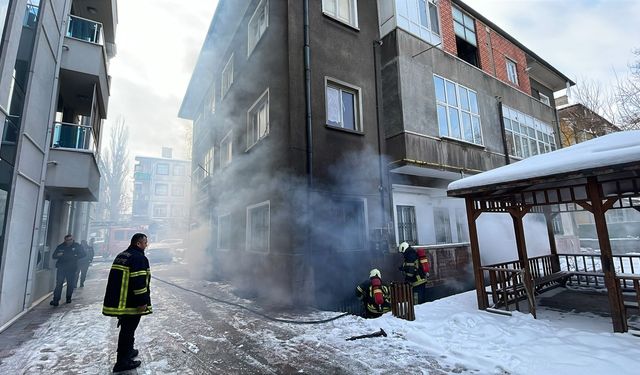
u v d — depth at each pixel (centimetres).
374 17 972
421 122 898
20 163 621
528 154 1293
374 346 431
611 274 443
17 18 578
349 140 829
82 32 957
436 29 1052
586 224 2147
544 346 398
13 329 552
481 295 575
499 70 1277
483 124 1102
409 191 939
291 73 764
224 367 378
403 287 543
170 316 621
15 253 614
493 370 345
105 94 1126
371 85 909
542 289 749
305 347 436
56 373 371
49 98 784
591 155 428
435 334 461
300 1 818
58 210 1052
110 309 373
